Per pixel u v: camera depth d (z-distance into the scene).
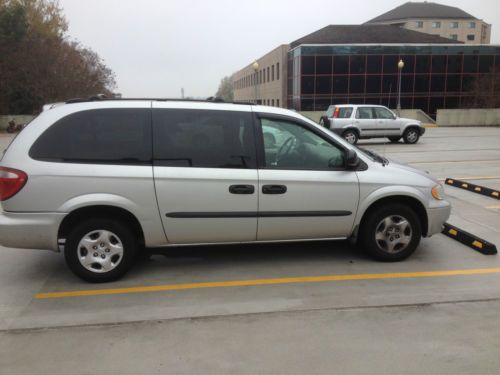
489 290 4.25
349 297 4.11
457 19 101.75
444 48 41.88
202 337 3.42
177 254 5.23
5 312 3.83
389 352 3.21
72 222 4.33
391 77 41.91
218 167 4.40
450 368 3.02
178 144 4.34
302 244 5.57
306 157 4.63
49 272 4.72
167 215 4.34
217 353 3.20
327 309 3.87
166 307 3.92
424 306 3.92
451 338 3.39
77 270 4.35
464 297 4.09
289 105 48.78
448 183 9.53
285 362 3.09
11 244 4.17
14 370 3.01
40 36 32.38
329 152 4.68
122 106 4.31
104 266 4.39
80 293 4.21
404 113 39.62
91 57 40.06
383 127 18.95
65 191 4.12
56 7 37.69
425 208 4.88
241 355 3.18
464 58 42.28
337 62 41.28
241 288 4.31
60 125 4.19
